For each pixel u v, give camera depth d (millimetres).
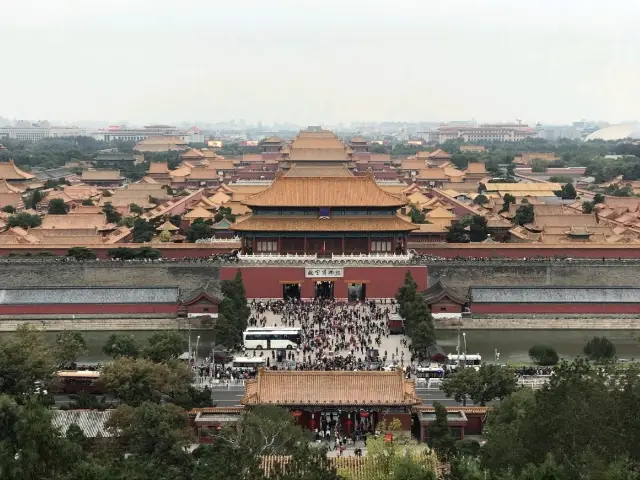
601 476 65688
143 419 96812
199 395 121062
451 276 197375
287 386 111938
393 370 125500
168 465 91250
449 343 170250
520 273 198000
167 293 182375
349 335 165750
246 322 165000
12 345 123062
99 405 116125
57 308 179875
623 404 75062
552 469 67375
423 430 110188
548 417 76250
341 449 103688
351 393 111312
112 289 182750
